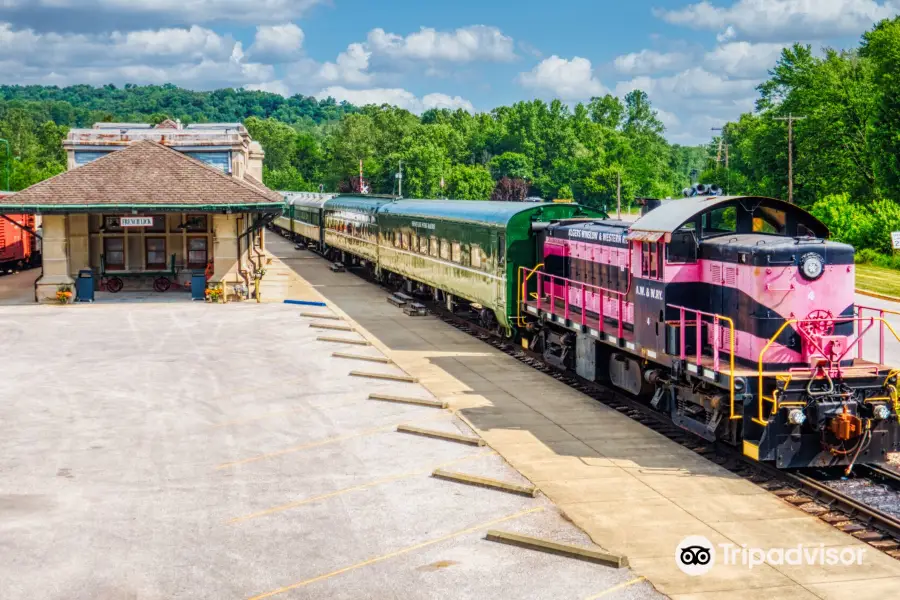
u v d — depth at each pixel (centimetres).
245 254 4109
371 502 1434
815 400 1477
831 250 1579
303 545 1265
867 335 2919
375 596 1105
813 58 7906
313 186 16338
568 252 2436
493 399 2139
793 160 7619
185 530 1323
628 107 19162
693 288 1769
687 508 1402
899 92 6438
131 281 4100
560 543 1234
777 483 1511
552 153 15788
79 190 3641
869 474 1548
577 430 1859
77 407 2061
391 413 1997
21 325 3195
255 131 18262
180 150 4228
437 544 1262
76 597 1105
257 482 1538
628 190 13338
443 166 13438
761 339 1568
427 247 3541
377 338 3006
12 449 1733
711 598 1091
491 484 1492
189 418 1966
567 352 2344
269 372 2436
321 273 5172
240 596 1109
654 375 1867
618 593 1105
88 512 1397
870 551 1231
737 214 1761
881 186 6731
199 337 2972
